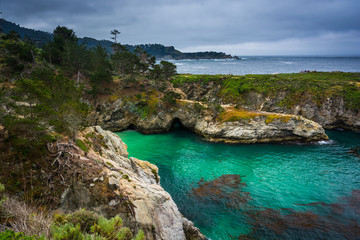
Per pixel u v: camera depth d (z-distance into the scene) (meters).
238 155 53.69
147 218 18.25
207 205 31.66
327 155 52.81
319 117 78.12
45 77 45.47
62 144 21.11
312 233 25.70
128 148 58.31
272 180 39.84
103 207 17.59
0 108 20.17
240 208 30.88
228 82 112.25
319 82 92.94
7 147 18.22
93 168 20.17
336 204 31.66
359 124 71.94
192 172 43.75
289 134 63.34
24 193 16.48
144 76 101.69
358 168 45.06
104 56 91.12
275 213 29.59
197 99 116.88
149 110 74.75
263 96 91.50
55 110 24.45
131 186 20.44
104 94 76.25
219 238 25.06
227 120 65.00
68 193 18.00
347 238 24.97
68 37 106.00
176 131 76.44
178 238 21.38
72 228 9.90
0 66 63.28
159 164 48.16
